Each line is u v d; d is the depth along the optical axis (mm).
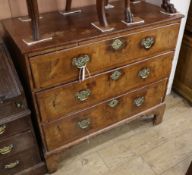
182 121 1723
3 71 1015
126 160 1446
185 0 1510
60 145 1299
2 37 1268
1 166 1175
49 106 1113
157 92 1506
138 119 1732
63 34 1040
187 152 1492
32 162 1277
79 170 1393
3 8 1216
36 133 1305
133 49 1184
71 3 1328
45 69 994
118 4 1421
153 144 1547
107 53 1112
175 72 1910
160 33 1226
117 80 1251
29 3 906
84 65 1072
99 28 1085
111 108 1352
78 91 1150
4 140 1103
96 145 1543
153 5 1408
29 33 1050
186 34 1716
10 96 997
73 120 1243
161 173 1370
